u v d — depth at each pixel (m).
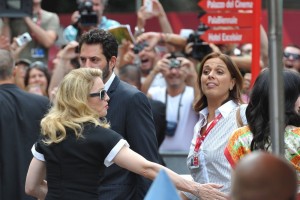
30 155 13.78
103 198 11.83
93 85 10.47
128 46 19.95
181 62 18.97
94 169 10.21
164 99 19.17
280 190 5.19
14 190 13.69
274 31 7.00
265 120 10.47
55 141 10.21
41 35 22.69
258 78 10.62
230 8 17.06
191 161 12.14
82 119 10.27
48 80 20.03
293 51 20.88
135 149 11.91
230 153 10.65
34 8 23.45
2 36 20.39
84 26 19.97
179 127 18.98
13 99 13.86
